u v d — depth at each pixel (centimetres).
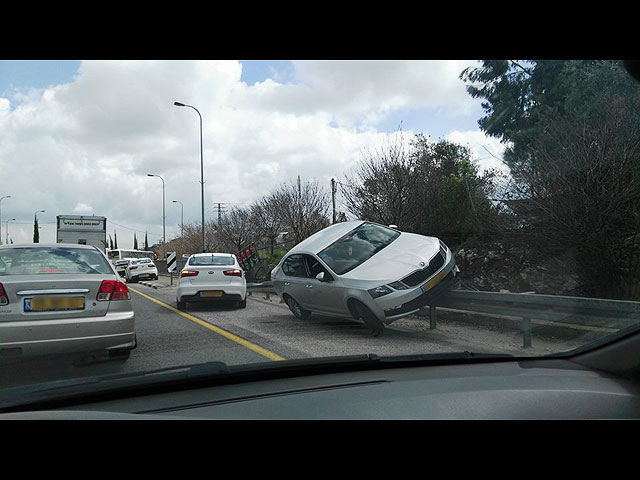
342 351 685
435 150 1791
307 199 2573
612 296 924
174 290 2064
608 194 870
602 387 311
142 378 298
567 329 737
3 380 511
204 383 312
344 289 837
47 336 536
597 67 1000
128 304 604
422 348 704
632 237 888
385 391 305
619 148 869
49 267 604
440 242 931
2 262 598
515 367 364
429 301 826
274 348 705
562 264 991
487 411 274
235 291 1241
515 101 1422
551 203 936
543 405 285
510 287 1144
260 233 3155
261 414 264
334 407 276
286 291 1012
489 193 1182
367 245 944
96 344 562
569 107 1057
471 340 772
